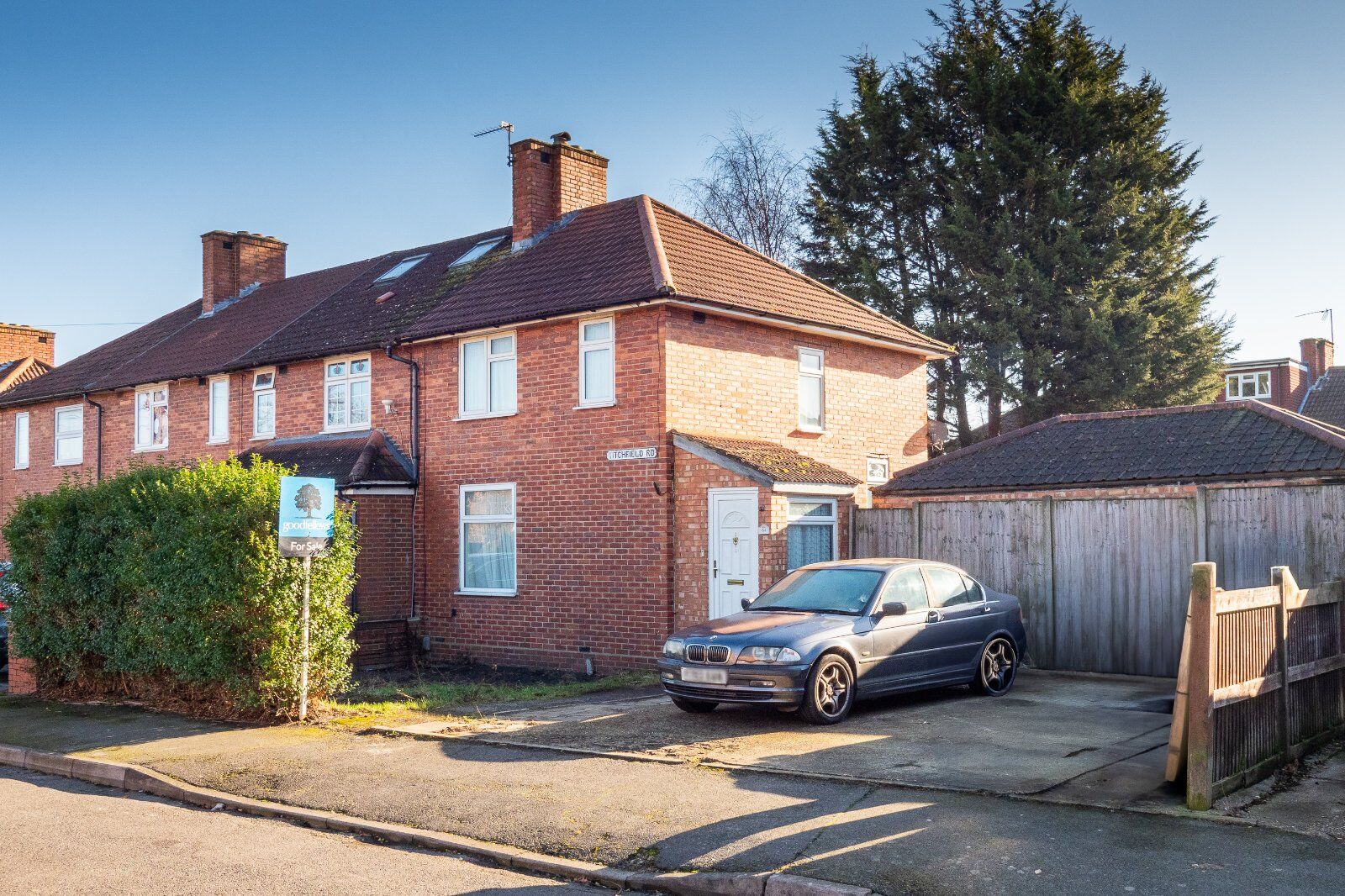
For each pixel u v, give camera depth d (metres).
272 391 22.98
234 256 29.88
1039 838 6.69
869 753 9.19
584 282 18.00
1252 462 13.50
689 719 11.20
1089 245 29.27
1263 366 45.09
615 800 8.04
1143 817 7.07
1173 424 15.38
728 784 8.34
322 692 12.65
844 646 10.84
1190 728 7.24
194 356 25.89
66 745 11.27
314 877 6.81
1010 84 30.42
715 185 38.25
